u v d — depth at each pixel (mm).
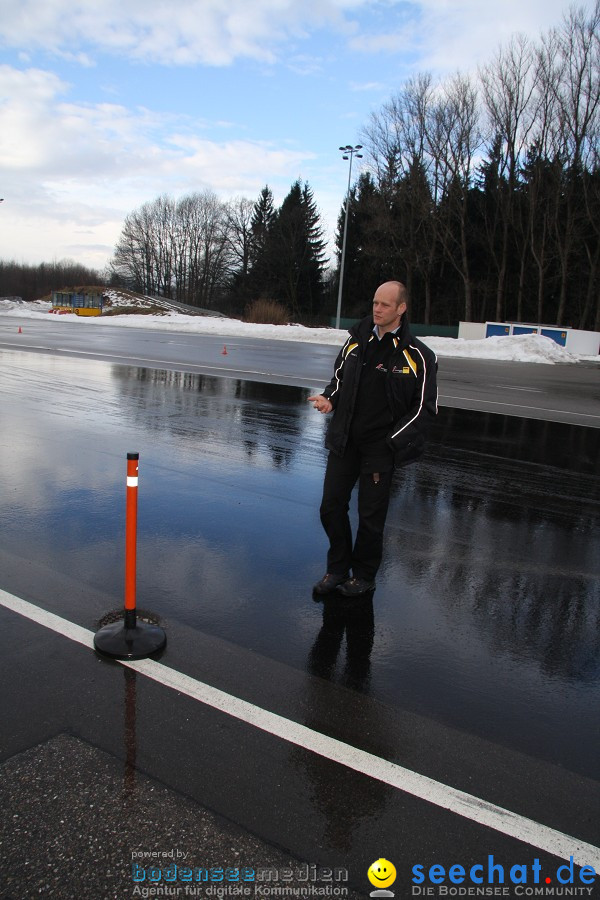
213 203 78688
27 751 2338
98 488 5590
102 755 2340
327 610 3639
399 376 3391
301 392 12102
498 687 2980
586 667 3207
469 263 48219
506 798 2258
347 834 2055
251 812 2117
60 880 1839
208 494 5617
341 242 58219
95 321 38062
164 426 8320
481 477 6867
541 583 4176
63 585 3721
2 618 3305
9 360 14836
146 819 2064
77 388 11008
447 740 2564
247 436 8039
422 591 3969
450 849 2023
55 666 2896
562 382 17484
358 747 2482
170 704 2670
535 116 38656
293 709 2697
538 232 41656
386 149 44156
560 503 6020
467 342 27078
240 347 22906
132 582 3074
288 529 4863
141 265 83438
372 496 3652
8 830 1994
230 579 3949
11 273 83312
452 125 40906
